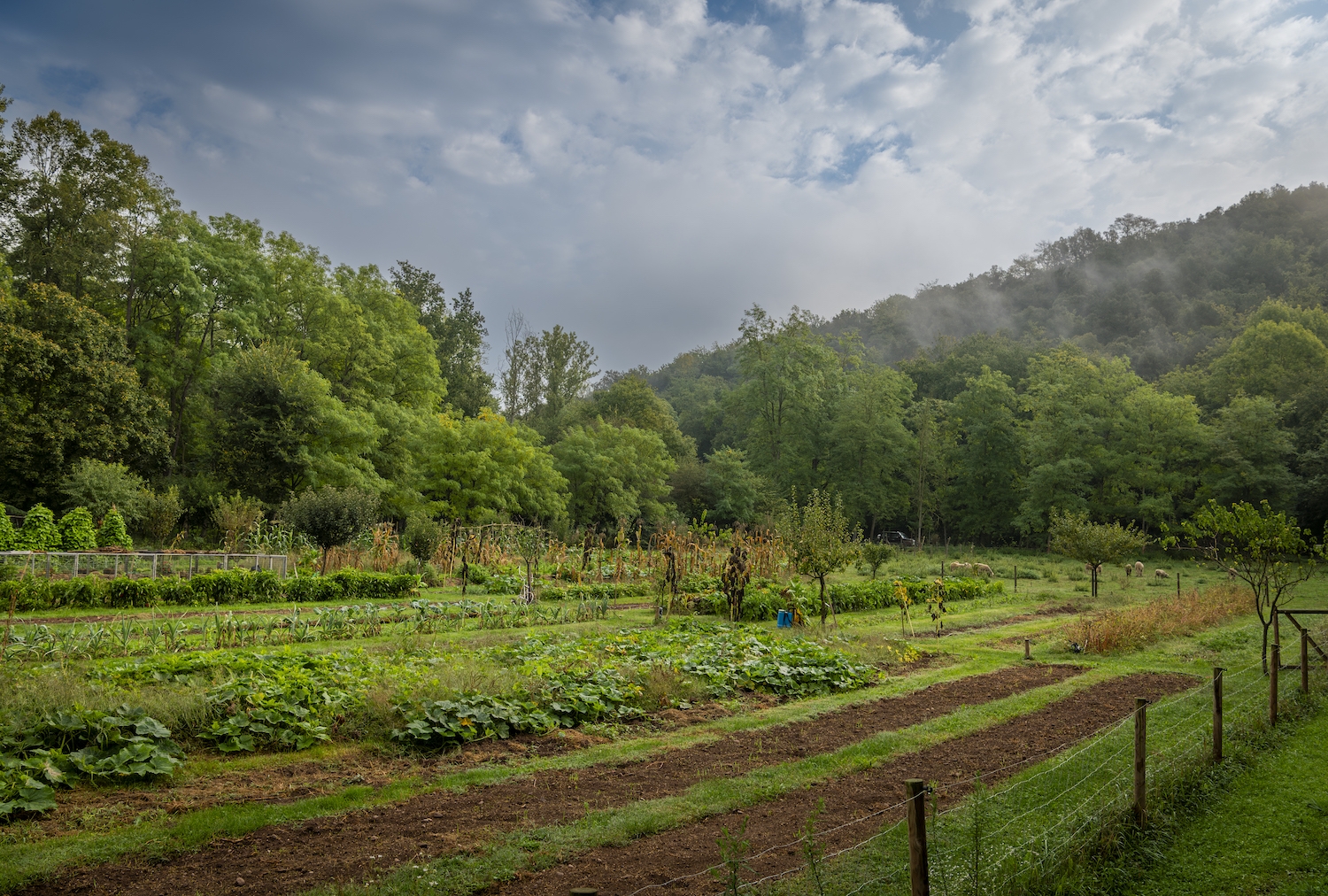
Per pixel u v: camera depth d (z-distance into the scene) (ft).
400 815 19.44
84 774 20.62
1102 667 41.45
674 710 31.50
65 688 23.89
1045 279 387.34
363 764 23.54
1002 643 51.01
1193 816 19.62
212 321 124.26
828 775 23.24
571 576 79.30
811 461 198.49
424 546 84.99
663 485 178.50
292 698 26.58
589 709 29.68
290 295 132.87
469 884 15.49
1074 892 15.25
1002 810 19.70
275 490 102.89
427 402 150.00
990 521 186.09
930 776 23.20
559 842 17.70
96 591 51.03
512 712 27.84
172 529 91.71
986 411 189.16
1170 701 32.17
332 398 112.57
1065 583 96.12
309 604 58.03
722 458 183.32
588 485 161.17
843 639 48.21
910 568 111.14
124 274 113.91
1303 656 32.19
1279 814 19.65
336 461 107.45
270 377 103.60
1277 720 27.58
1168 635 50.62
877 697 34.68
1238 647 45.50
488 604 53.06
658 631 48.62
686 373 427.74
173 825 18.25
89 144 112.47
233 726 24.29
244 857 16.78
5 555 55.01
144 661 30.32
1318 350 166.20
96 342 98.53
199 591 54.90
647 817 19.20
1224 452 149.89
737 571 58.49
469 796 21.03
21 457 90.17
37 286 95.50
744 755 25.54
